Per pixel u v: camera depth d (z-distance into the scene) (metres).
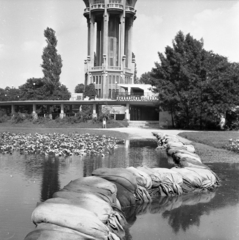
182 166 12.67
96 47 94.44
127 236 6.89
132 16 89.44
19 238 6.67
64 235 5.80
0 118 68.62
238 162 16.45
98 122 57.91
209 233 7.12
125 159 17.33
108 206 6.93
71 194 7.29
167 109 53.81
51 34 81.38
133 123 57.56
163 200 9.61
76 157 18.11
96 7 85.25
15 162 16.09
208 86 46.53
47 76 81.81
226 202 9.44
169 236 6.94
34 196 9.67
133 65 93.56
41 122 62.19
